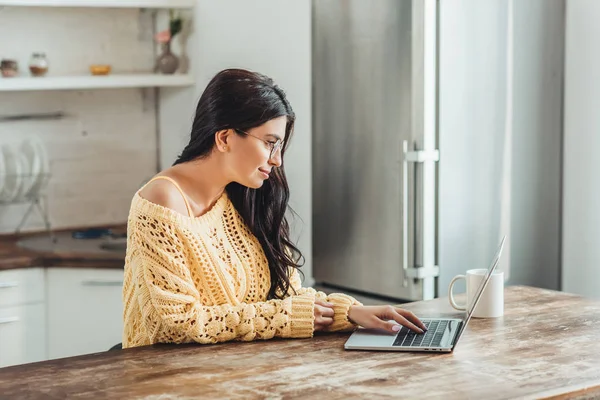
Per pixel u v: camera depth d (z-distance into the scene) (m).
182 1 4.38
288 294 2.54
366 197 3.86
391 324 2.35
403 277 3.73
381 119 3.77
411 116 3.65
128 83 4.34
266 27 4.02
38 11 4.48
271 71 4.02
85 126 4.68
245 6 4.11
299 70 3.91
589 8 3.96
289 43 3.93
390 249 3.77
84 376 2.02
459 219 3.78
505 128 3.88
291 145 3.96
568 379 1.97
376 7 3.74
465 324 2.28
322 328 2.39
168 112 4.75
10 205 4.51
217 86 2.34
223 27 4.23
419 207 3.68
